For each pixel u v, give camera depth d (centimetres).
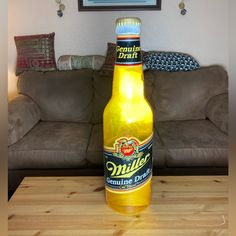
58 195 68
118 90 53
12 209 63
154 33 220
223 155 146
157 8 214
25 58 210
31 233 55
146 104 55
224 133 160
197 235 54
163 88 192
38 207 63
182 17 218
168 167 149
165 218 59
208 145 148
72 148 149
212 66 211
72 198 67
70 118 191
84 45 222
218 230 55
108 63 201
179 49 225
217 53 226
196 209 62
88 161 149
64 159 148
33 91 193
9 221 59
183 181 74
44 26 219
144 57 206
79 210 62
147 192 59
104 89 194
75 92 193
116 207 59
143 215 60
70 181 76
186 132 163
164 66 203
